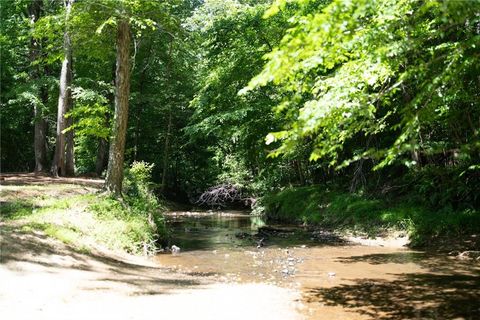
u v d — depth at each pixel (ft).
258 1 87.86
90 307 23.32
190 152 134.10
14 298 23.89
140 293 27.32
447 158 57.72
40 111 90.17
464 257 43.29
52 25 56.54
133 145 125.18
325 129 23.41
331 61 23.76
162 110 117.91
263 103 72.59
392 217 58.34
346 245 53.72
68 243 37.37
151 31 65.51
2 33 83.05
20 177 79.00
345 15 16.29
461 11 17.40
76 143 121.49
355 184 75.25
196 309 24.12
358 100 22.39
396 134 62.59
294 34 18.76
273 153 20.26
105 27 54.08
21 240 34.19
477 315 24.31
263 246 53.57
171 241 57.67
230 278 34.76
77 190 60.64
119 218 48.65
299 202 85.05
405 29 21.67
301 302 26.84
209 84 80.59
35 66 85.35
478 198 53.06
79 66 92.99
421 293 29.35
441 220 51.98
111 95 97.04
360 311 24.99
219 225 80.59
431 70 22.41
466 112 35.27
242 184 119.75
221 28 75.00
